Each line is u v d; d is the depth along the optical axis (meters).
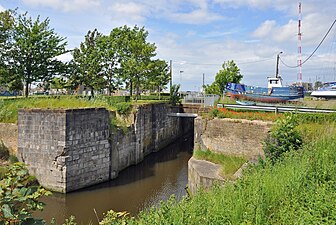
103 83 35.56
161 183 20.19
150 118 29.92
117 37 35.66
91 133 18.89
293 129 12.62
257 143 17.11
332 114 15.86
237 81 40.00
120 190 18.53
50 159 17.59
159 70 37.75
